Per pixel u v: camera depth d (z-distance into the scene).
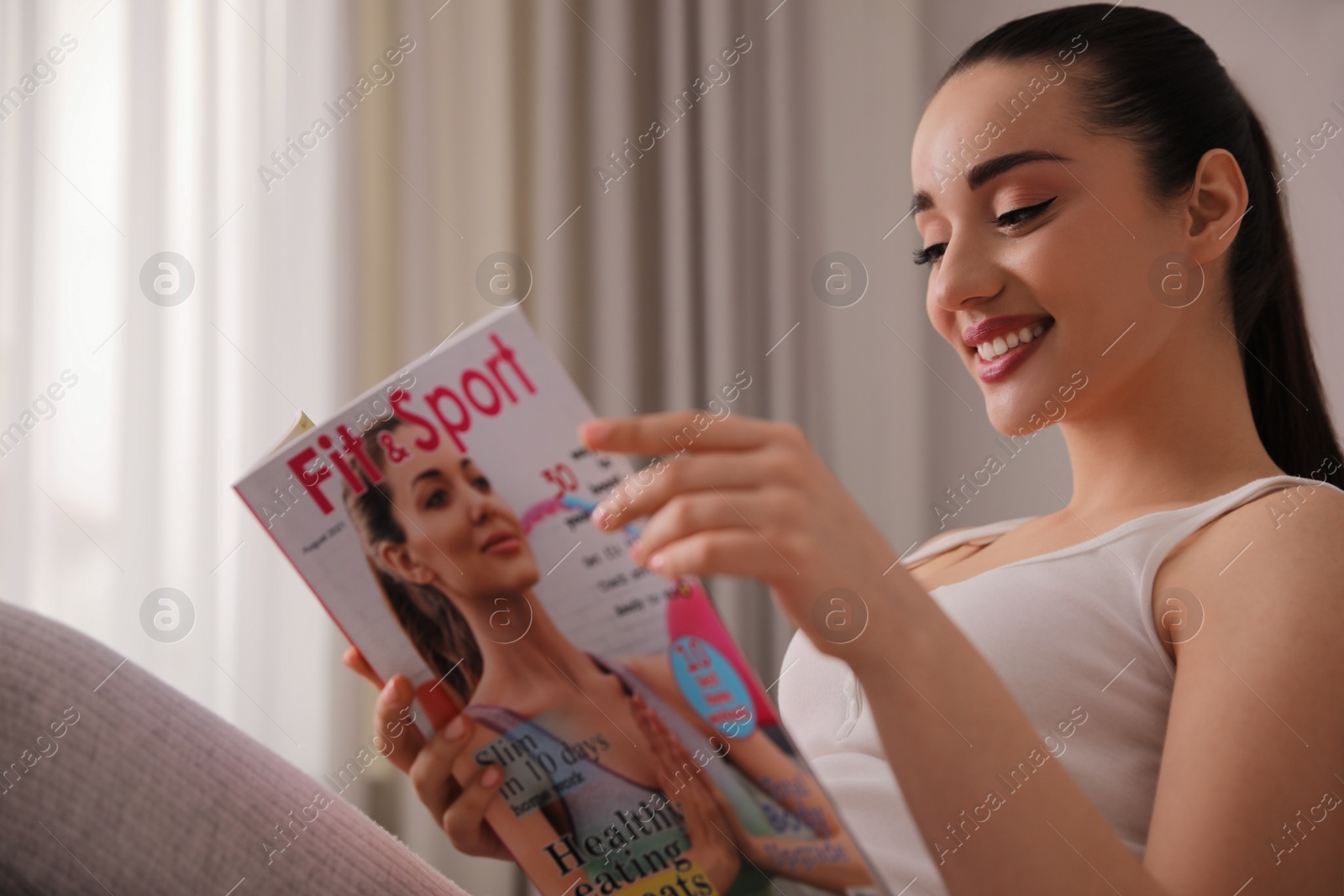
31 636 0.50
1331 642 0.59
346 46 2.03
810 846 0.49
